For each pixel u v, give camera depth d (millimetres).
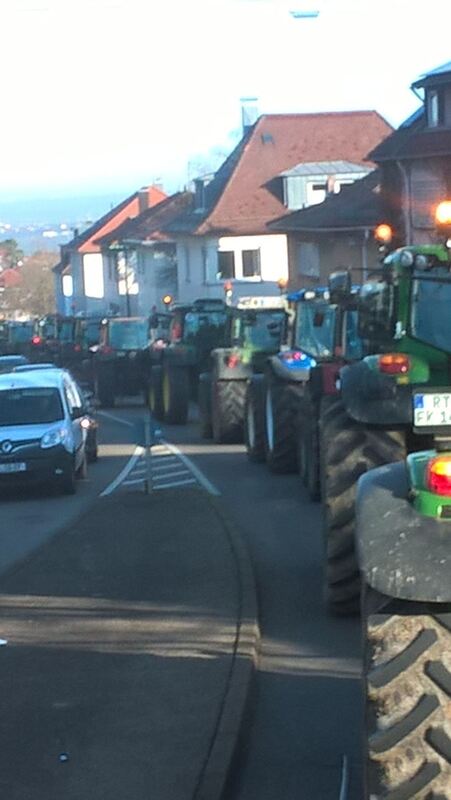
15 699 8266
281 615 10625
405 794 4645
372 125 64812
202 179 66125
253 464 23172
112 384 43594
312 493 17656
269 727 7801
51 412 23312
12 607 11195
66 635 10000
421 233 37875
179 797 6512
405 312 10359
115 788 6652
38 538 17375
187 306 37906
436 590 4617
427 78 36469
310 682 8672
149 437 18812
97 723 7684
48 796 6586
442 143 36312
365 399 10016
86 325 57094
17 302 127250
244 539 14109
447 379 10141
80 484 23750
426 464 4945
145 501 17672
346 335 17297
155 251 72562
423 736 4664
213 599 11023
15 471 22094
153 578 12125
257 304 27031
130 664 8992
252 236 61688
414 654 4719
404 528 4785
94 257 96438
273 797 6730
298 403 20812
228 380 26969
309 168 60531
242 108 73375
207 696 8062
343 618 10344
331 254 46344
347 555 10148
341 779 6879
